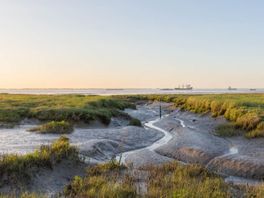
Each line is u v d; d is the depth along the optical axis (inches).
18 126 1417.3
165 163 747.4
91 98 2554.1
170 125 1619.1
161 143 1137.4
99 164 695.1
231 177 727.1
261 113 1327.5
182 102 2849.4
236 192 513.3
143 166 722.2
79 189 498.0
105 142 979.3
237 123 1294.3
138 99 4318.4
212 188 499.2
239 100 1973.4
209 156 872.9
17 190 514.3
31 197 447.8
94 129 1359.5
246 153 922.7
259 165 746.8
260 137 1082.7
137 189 514.9
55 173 605.9
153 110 2783.0
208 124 1574.8
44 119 1513.3
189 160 872.3
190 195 446.3
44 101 2158.0
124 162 815.1
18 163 567.2
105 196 454.9
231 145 1048.2
